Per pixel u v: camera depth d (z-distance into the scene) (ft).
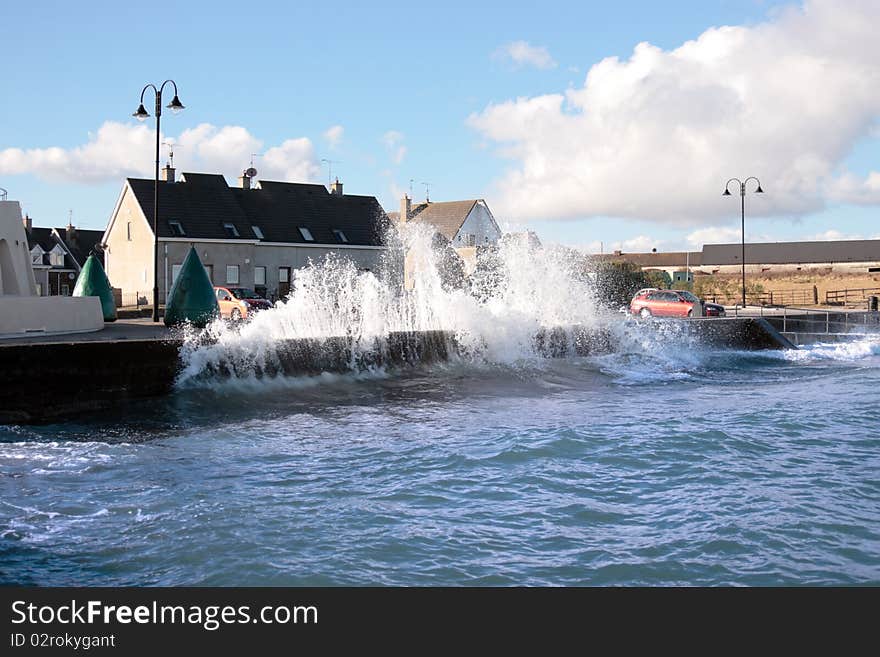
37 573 26.45
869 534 30.45
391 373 73.51
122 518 31.68
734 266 313.32
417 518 32.14
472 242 225.97
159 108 104.88
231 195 178.29
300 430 50.57
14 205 80.84
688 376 84.12
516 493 35.81
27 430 49.34
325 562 27.48
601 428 51.31
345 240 184.85
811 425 52.90
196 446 45.21
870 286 244.63
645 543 29.53
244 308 116.67
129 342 57.36
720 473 39.60
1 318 67.36
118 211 172.45
